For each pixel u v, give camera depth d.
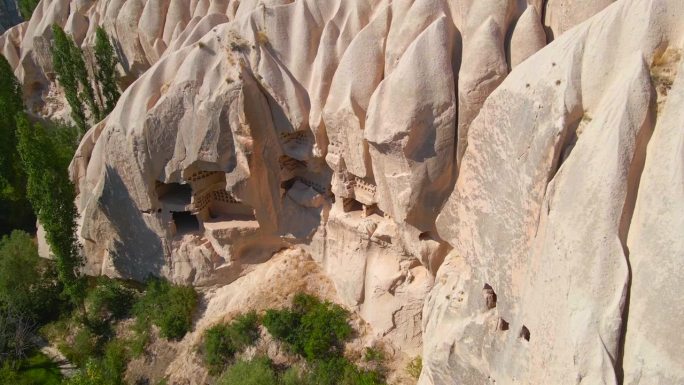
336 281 15.61
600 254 8.29
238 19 15.22
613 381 8.09
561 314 8.73
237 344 15.45
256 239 16.72
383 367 14.16
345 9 14.32
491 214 10.58
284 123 14.66
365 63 13.08
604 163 8.32
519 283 9.98
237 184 15.26
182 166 15.45
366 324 14.99
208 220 16.73
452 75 11.59
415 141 11.80
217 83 14.70
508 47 11.27
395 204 12.81
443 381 11.59
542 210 9.27
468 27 11.57
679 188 7.62
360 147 13.32
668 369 7.62
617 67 8.93
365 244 14.62
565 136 9.13
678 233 7.55
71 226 16.05
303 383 14.23
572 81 9.16
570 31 9.77
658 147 8.07
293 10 14.92
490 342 10.69
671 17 8.55
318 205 15.77
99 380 14.24
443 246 13.16
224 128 14.66
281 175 15.74
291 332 14.99
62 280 16.83
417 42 11.60
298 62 14.65
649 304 7.86
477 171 10.99
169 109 15.12
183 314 16.69
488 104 10.50
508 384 10.05
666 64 8.44
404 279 14.20
